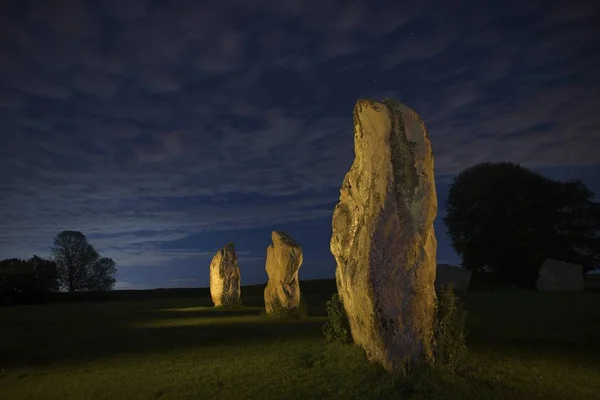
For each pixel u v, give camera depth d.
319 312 27.55
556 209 48.75
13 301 45.16
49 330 21.17
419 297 10.80
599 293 35.06
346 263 13.20
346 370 11.20
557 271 40.16
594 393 10.03
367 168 11.94
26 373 12.91
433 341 10.95
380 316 10.72
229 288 32.91
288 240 25.23
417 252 10.94
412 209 11.05
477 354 13.65
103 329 21.38
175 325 22.34
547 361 12.81
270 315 24.72
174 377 11.88
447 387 9.82
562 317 21.97
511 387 10.24
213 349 15.80
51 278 48.50
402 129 11.50
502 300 30.39
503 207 49.16
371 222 11.31
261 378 11.41
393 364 10.48
